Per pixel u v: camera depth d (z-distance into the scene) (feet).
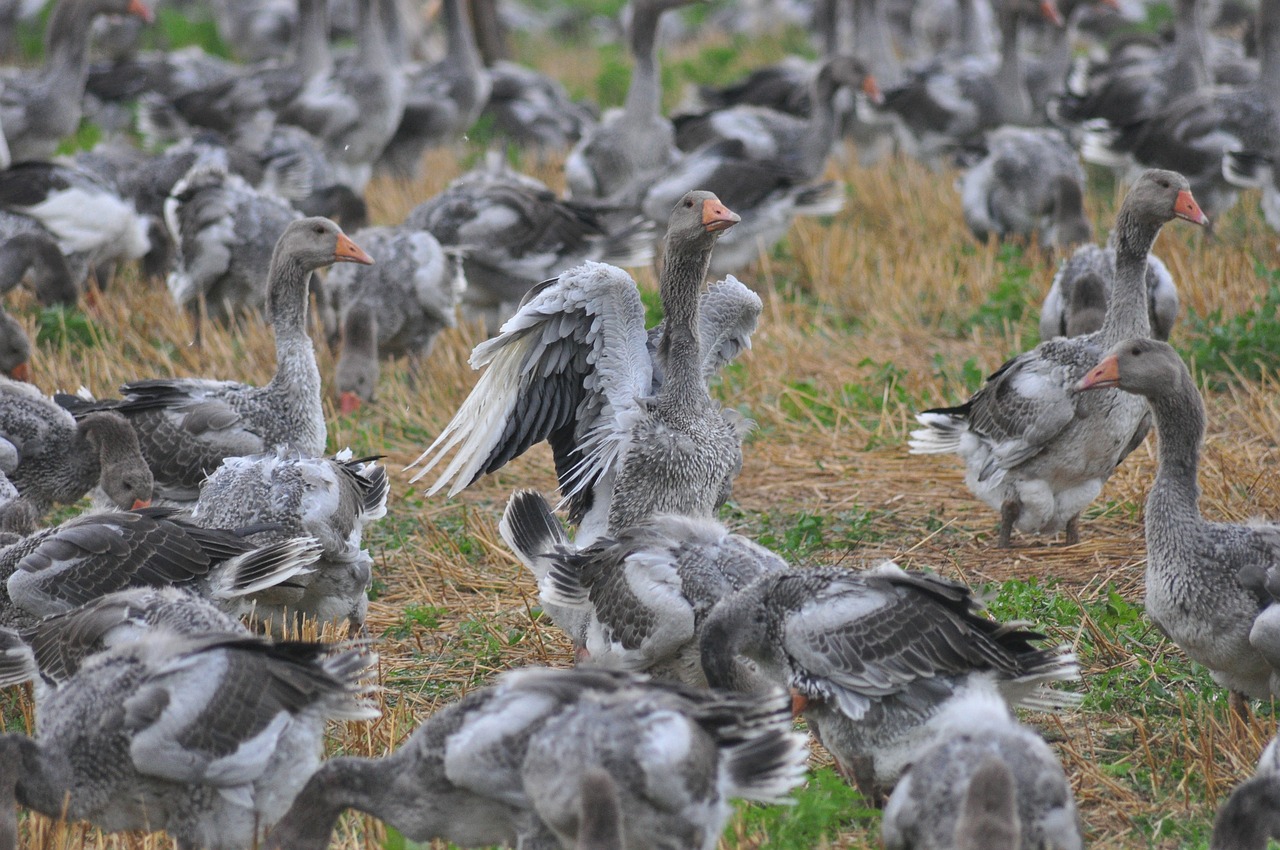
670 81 134.31
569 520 39.91
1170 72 88.12
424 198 88.02
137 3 78.33
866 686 28.40
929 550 44.14
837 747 29.91
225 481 37.58
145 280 72.28
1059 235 69.46
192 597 31.30
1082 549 43.52
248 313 62.85
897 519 46.65
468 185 65.31
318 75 89.40
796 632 28.89
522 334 36.73
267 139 79.30
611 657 32.40
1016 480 43.16
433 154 104.78
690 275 36.81
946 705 28.02
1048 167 72.28
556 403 38.11
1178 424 32.60
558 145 104.94
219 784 26.61
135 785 26.89
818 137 82.12
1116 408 41.16
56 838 27.81
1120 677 34.76
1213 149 73.00
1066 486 42.91
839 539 44.78
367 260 44.39
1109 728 32.91
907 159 94.17
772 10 169.89
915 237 75.77
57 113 77.77
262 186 75.10
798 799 29.19
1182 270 64.18
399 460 52.95
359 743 32.60
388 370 62.75
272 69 95.25
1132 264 41.24
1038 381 41.78
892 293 66.95
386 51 88.02
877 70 106.22
